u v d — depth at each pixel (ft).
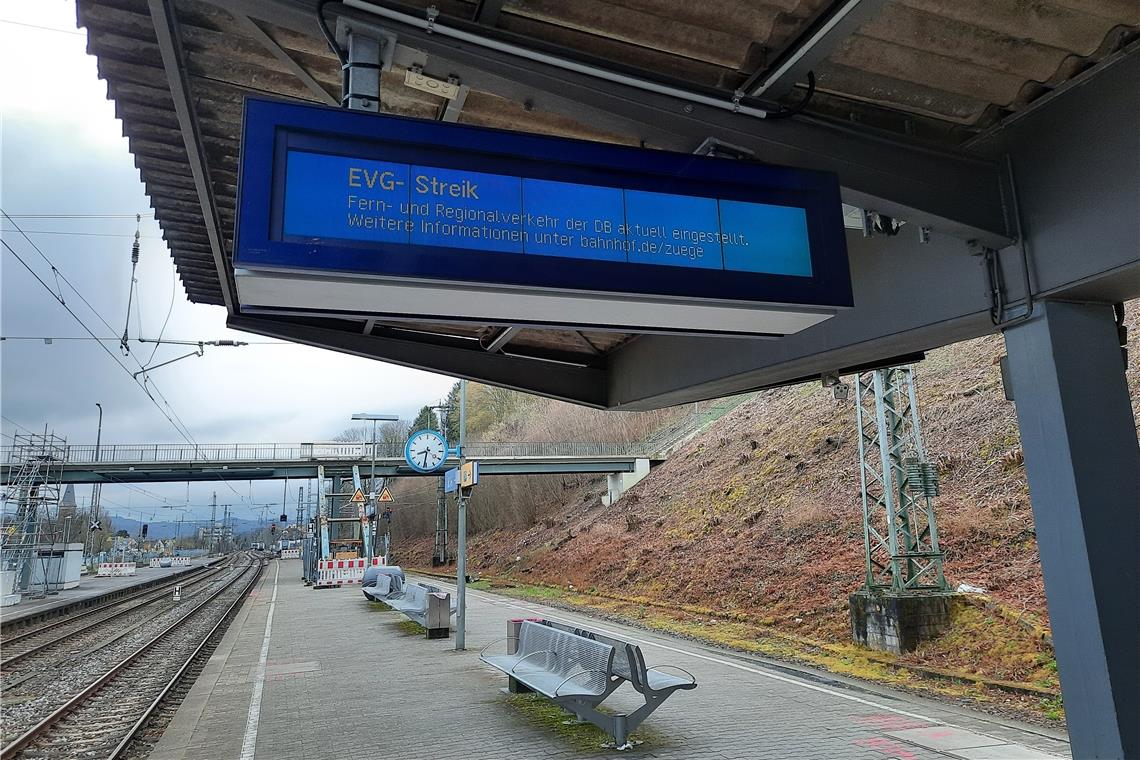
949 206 14.67
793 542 60.54
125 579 172.76
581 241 11.79
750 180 13.15
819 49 12.22
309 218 10.30
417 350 28.27
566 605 68.80
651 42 12.62
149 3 9.98
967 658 33.55
